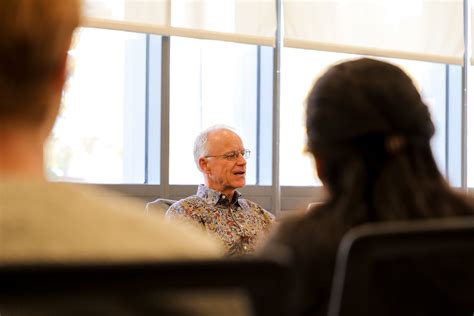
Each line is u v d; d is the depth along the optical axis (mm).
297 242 1533
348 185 1604
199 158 5434
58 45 867
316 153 1669
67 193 813
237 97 7520
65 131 6590
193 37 7152
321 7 7859
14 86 857
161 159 7047
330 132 1637
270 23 7570
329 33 7902
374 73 1665
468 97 8789
